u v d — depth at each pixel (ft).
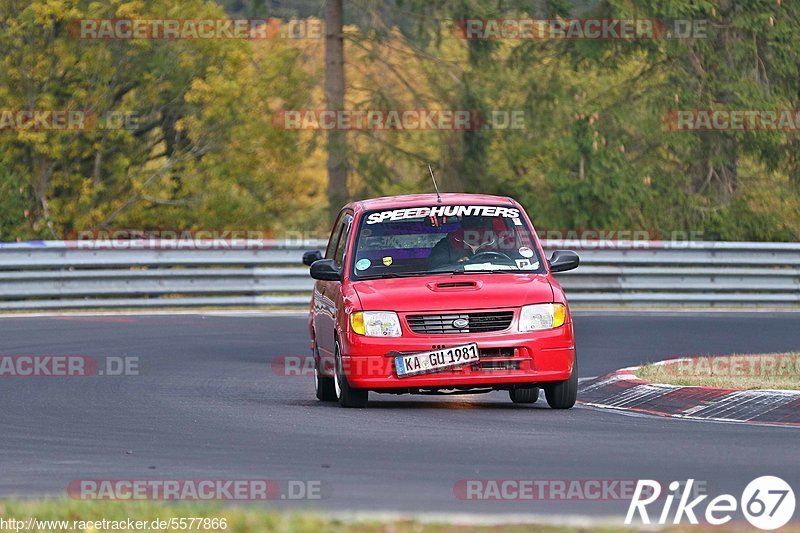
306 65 431.02
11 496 84.74
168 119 451.53
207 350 192.13
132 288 257.55
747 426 117.39
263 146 439.63
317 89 427.74
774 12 421.18
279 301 263.29
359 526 71.10
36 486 89.35
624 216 412.98
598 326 226.17
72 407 134.31
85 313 245.45
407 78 411.95
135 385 153.69
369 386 127.34
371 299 129.08
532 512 78.59
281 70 427.74
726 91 426.92
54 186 435.12
